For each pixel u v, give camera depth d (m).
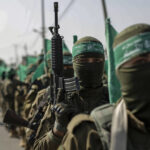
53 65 2.75
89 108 2.54
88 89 2.57
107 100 2.80
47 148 2.27
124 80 1.52
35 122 2.97
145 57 1.46
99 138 1.57
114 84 2.93
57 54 2.76
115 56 1.59
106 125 1.54
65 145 1.66
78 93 2.54
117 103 1.60
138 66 1.47
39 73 6.20
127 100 1.53
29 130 3.04
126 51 1.51
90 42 2.56
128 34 1.52
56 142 2.19
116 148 1.48
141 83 1.46
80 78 2.58
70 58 3.69
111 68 3.08
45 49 5.28
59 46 2.78
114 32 3.36
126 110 1.53
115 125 1.51
